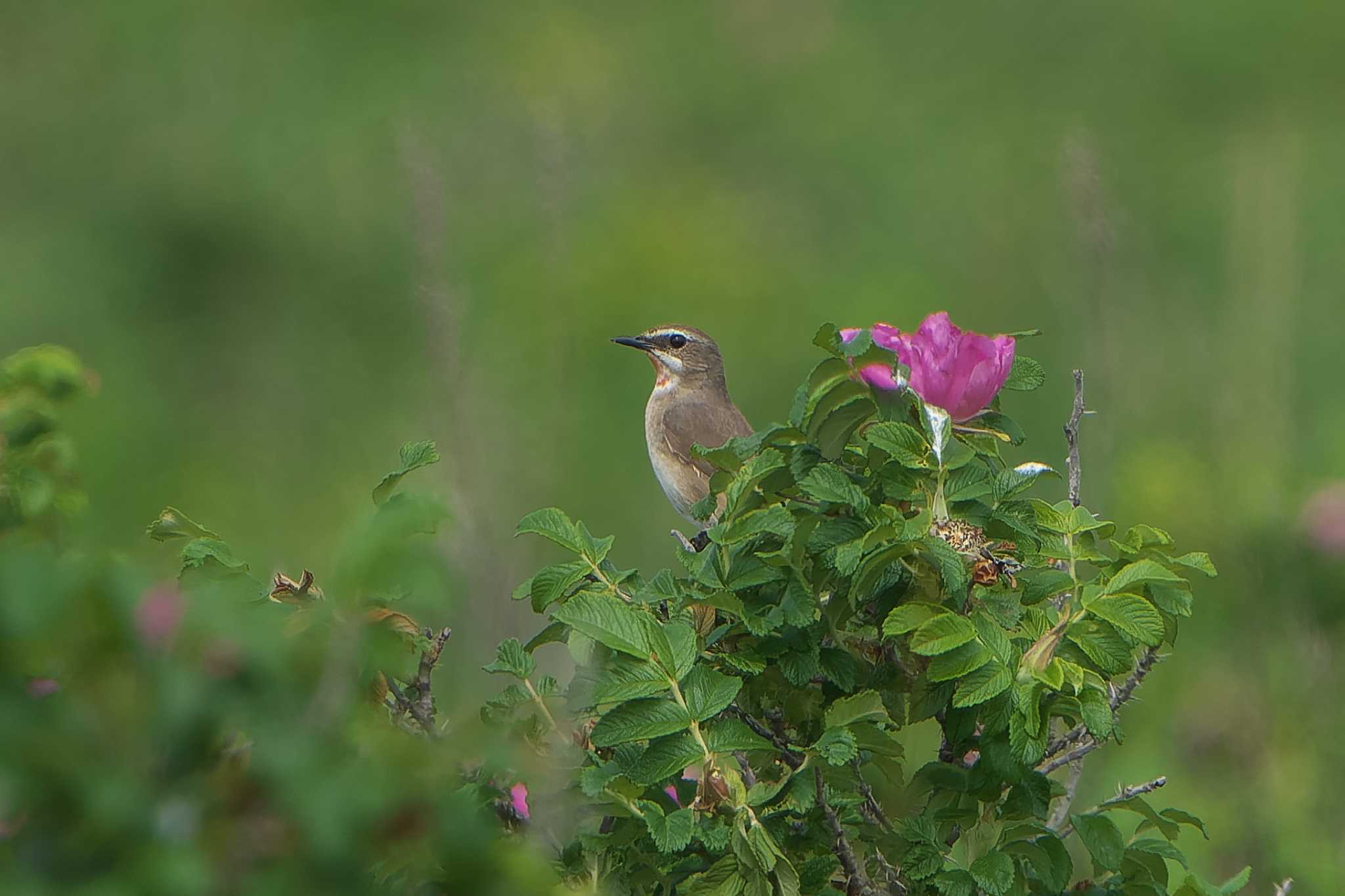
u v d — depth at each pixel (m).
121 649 3.34
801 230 20.97
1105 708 4.76
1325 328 17.72
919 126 23.23
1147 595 5.01
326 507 15.35
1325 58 23.55
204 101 21.33
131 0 21.84
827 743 4.73
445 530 7.02
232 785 3.37
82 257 19.59
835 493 4.86
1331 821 9.30
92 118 21.17
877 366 5.19
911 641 4.66
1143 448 11.88
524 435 13.64
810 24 24.56
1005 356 5.36
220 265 19.66
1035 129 22.75
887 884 5.19
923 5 24.95
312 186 20.22
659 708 4.74
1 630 3.25
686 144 22.86
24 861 3.28
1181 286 18.47
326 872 3.42
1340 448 12.91
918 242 20.91
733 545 5.07
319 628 3.75
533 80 22.17
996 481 5.13
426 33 22.66
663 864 4.94
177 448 17.22
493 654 7.56
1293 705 9.91
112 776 3.25
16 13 22.39
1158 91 23.34
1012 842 5.03
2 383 5.79
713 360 13.11
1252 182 16.80
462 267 16.28
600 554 5.27
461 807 3.60
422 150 11.68
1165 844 5.28
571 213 17.62
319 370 18.45
